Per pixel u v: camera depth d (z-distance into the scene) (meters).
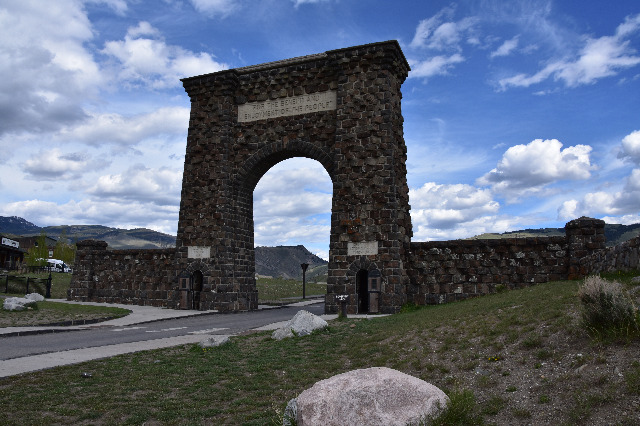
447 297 30.61
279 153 36.38
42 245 91.69
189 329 24.73
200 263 36.41
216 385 12.88
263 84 37.16
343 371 13.80
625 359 9.28
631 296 12.18
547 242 28.83
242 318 30.80
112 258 43.12
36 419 9.86
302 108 35.56
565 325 12.00
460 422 8.32
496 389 10.06
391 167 31.58
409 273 31.70
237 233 37.25
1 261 80.69
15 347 18.34
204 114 38.16
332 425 7.48
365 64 32.97
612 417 7.82
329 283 31.66
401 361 13.41
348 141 32.69
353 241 31.55
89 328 25.08
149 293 40.44
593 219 27.66
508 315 15.23
